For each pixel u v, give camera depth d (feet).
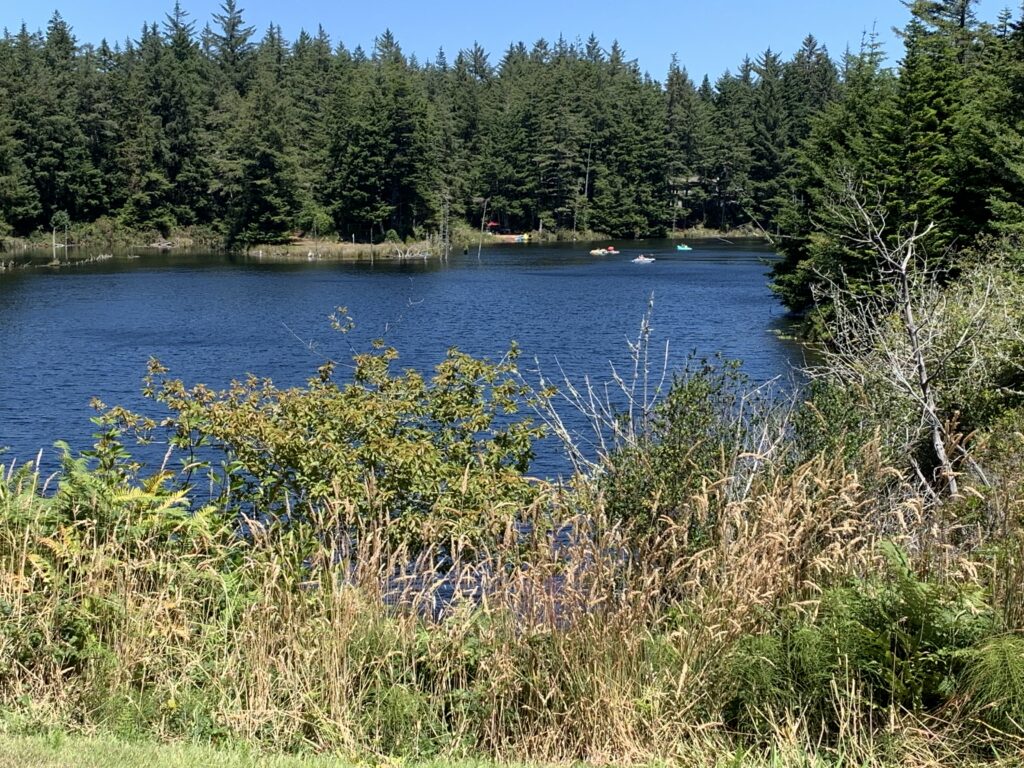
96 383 85.87
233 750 14.28
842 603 15.46
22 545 16.96
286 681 15.71
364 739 14.94
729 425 23.21
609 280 197.47
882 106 109.29
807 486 18.67
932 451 29.09
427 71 482.69
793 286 125.80
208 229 304.09
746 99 394.32
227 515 21.57
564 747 15.12
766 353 101.55
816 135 128.67
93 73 319.47
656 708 14.93
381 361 26.27
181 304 152.97
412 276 208.74
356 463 22.72
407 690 15.49
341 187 299.38
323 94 378.73
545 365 94.58
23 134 286.66
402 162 303.07
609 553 17.38
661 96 392.88
